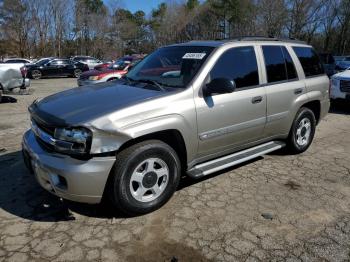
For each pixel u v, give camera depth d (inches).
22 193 162.6
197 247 125.1
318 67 230.2
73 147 126.4
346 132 286.7
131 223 139.1
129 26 2618.1
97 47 2449.6
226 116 163.3
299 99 206.2
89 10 2630.4
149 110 137.3
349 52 1779.0
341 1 1690.5
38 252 121.1
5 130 276.8
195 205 153.8
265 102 182.7
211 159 169.9
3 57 2089.1
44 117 136.9
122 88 159.0
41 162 131.7
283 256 121.2
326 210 152.1
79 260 117.6
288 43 208.5
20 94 502.9
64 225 137.2
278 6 1483.8
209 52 165.3
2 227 135.1
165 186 147.9
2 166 194.1
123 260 118.0
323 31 1764.3
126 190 135.9
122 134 129.3
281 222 141.6
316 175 189.9
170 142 153.6
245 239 130.0
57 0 2252.7
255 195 164.4
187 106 148.1
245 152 183.8
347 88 370.3
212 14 1968.5
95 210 147.9
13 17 2177.7
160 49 195.5
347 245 127.6
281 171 194.1
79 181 126.4
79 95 153.2
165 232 133.6
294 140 214.4
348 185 178.2
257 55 184.2
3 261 116.3
